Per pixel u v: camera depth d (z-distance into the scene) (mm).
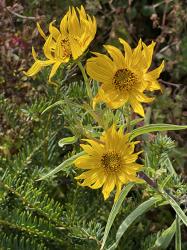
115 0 978
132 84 517
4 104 799
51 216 685
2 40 847
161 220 806
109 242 676
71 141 568
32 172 762
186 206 643
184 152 837
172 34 922
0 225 712
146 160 652
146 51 515
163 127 560
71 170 701
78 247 687
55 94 770
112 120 567
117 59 516
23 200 683
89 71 514
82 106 550
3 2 855
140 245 740
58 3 914
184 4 911
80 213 722
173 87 937
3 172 738
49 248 720
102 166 541
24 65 833
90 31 521
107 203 734
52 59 541
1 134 785
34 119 766
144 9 973
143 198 694
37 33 851
